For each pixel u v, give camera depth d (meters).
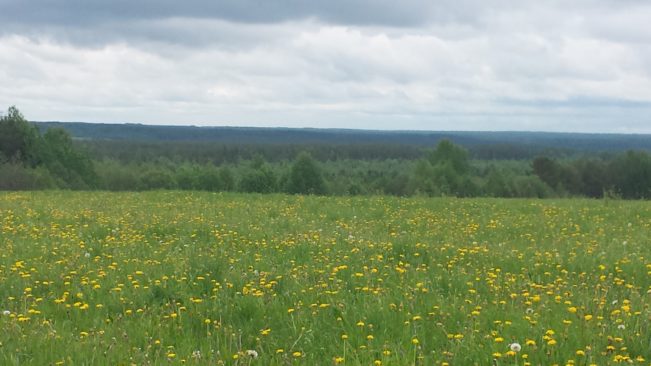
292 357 6.45
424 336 6.90
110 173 93.62
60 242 13.30
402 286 9.27
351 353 6.43
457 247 13.01
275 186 88.44
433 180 90.56
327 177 109.00
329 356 6.47
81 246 12.80
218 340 6.86
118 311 8.33
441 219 18.53
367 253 12.13
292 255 11.98
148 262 11.06
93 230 15.14
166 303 8.55
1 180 53.72
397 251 12.29
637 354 6.32
